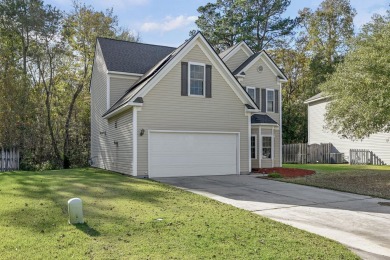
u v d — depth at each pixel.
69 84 29.89
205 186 12.43
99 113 21.97
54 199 9.02
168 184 12.68
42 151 24.91
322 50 40.66
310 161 28.91
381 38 12.70
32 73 28.56
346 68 13.90
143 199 9.12
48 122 26.28
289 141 36.91
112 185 11.53
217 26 38.75
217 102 16.48
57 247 5.16
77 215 6.48
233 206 8.76
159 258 4.73
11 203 8.50
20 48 27.67
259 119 20.73
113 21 30.78
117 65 20.05
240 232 6.12
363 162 26.11
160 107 15.15
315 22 41.16
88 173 15.99
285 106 37.62
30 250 5.03
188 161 15.70
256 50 38.34
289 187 12.41
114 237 5.67
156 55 22.61
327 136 30.19
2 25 26.23
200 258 4.79
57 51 27.25
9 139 21.41
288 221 7.44
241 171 16.94
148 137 14.88
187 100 15.77
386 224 7.28
